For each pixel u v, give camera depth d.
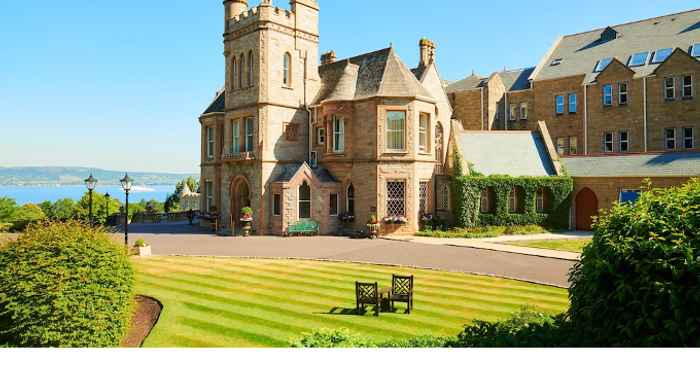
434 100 35.12
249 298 15.59
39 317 9.98
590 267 7.06
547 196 36.41
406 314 13.88
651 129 42.53
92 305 10.40
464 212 34.44
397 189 33.59
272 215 34.00
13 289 10.02
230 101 36.94
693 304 5.89
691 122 40.25
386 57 34.97
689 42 42.81
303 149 36.44
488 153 36.97
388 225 33.06
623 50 47.00
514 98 52.84
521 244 28.05
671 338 5.89
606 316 6.66
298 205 33.47
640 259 6.42
